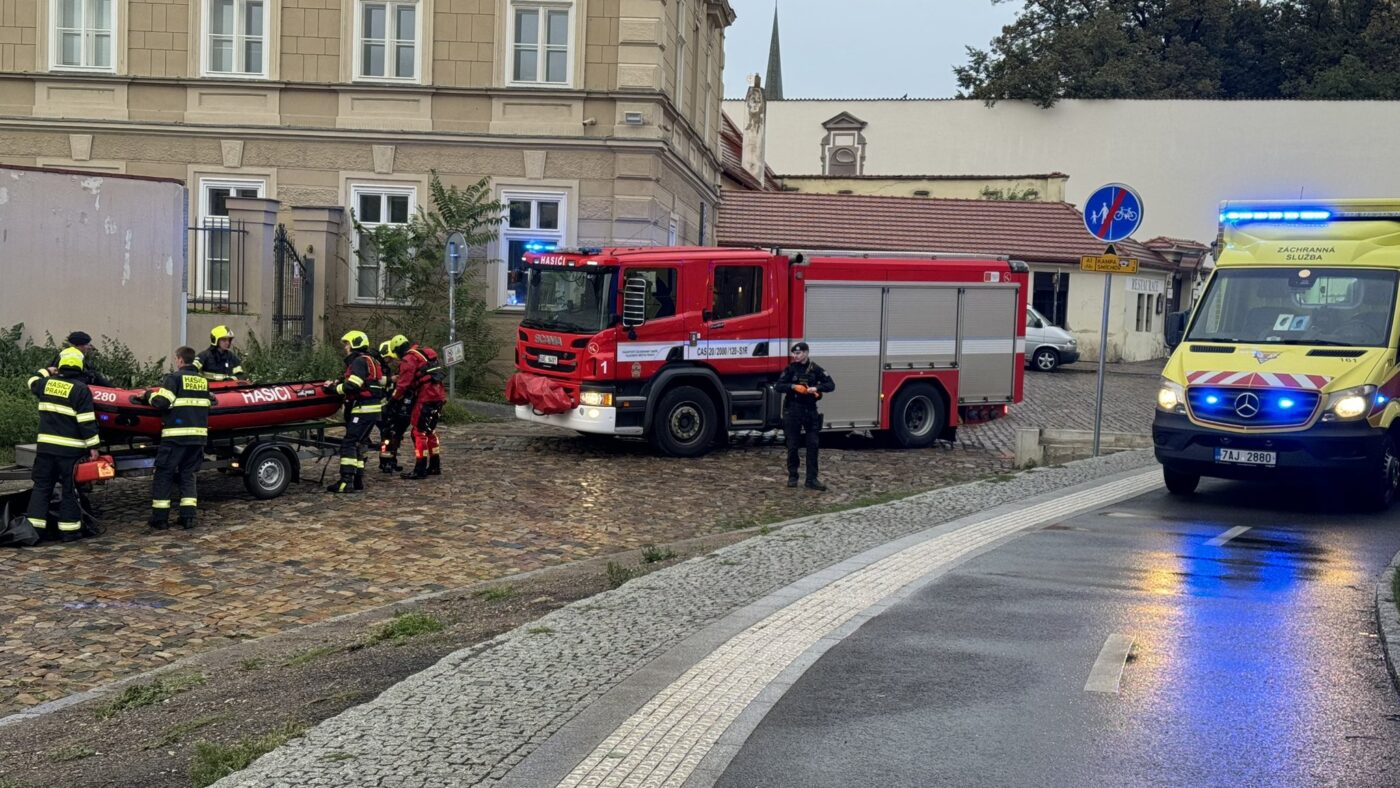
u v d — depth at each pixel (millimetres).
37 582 10781
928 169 64250
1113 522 12695
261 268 21000
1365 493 13547
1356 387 13258
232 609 10227
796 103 65562
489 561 11906
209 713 7348
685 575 10164
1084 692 6945
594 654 7695
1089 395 30625
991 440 21875
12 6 24469
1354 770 5777
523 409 18922
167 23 24406
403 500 14539
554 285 18672
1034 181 54094
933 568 10328
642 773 5660
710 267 18562
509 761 5777
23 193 17250
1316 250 14430
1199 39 73250
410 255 23688
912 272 20141
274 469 14383
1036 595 9328
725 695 6844
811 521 12828
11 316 17203
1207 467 13812
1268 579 9953
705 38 30188
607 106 24094
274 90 24375
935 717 6508
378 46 24391
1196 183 61000
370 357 15016
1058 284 43938
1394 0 72688
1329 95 69125
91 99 24547
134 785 6066
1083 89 65438
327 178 24469
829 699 6793
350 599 10570
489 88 24047
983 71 69688
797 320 19266
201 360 14992
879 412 20016
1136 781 5641
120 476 12930
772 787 5531
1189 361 14180
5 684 8422
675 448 18422
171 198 18922
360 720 6398
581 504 14680
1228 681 7160
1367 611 8867
